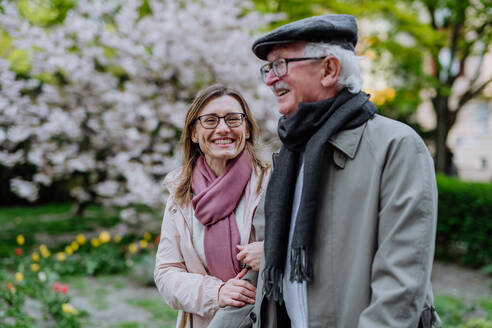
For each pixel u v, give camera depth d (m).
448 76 10.51
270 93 6.21
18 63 6.91
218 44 6.38
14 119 5.98
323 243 1.25
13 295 3.70
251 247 1.57
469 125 18.67
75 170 7.27
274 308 1.45
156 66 6.00
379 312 1.10
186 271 1.74
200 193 1.69
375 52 9.47
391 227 1.15
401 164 1.17
